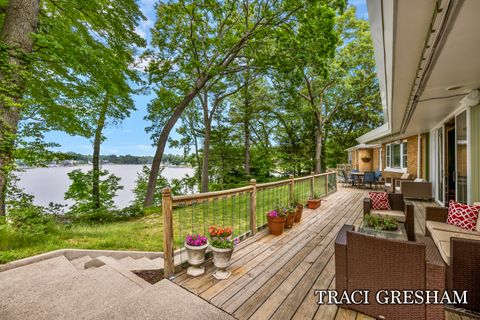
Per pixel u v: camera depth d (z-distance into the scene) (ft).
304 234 13.14
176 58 28.19
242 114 48.67
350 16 41.29
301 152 51.29
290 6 23.90
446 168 19.67
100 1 20.03
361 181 37.19
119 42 22.95
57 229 14.17
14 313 5.93
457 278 6.67
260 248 11.03
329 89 48.01
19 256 9.89
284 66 26.58
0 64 12.77
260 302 6.86
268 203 19.71
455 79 9.34
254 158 51.96
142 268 9.17
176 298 6.79
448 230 9.73
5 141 12.96
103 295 6.81
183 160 57.52
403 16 5.07
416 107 14.43
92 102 27.20
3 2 14.78
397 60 7.34
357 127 60.29
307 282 8.00
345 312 6.44
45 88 20.42
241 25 28.96
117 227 16.81
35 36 13.94
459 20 5.07
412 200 24.08
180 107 28.78
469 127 12.59
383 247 5.97
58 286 7.26
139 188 39.86
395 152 36.63
